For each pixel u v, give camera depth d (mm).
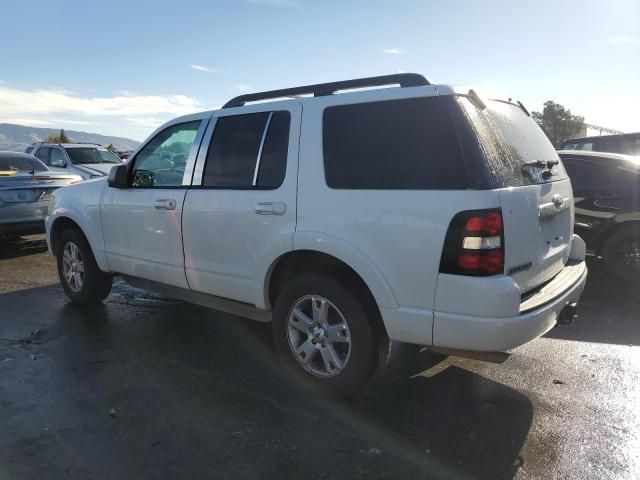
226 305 4207
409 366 4113
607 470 2752
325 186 3410
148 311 5500
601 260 6305
